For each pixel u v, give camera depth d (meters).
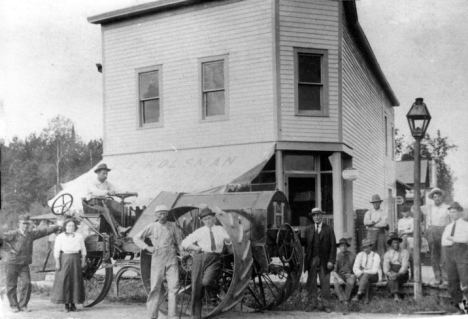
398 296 10.64
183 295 9.57
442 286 10.41
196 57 15.66
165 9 16.17
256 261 9.42
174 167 14.93
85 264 10.59
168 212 9.55
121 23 17.05
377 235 12.58
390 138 23.88
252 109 14.71
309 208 14.71
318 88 14.88
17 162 36.88
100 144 37.41
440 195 11.07
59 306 10.93
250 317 9.47
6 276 10.38
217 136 15.14
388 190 22.55
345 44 15.45
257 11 14.76
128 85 16.86
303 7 14.70
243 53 14.92
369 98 19.20
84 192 15.10
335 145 14.65
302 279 12.24
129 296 11.89
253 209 9.66
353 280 10.70
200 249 8.84
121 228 10.84
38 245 21.22
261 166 13.66
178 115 15.87
